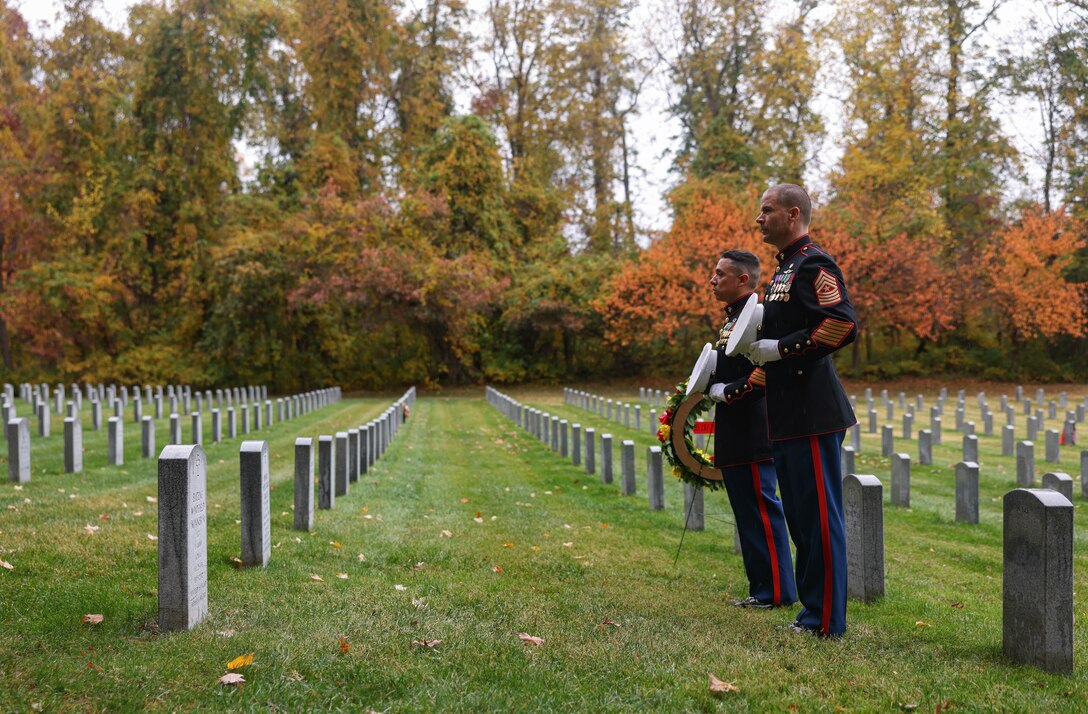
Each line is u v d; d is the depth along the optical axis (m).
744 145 49.00
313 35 47.09
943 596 6.50
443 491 11.91
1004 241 43.66
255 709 3.58
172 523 4.71
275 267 42.16
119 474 12.27
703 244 41.00
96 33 46.34
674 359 52.97
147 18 45.84
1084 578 7.55
